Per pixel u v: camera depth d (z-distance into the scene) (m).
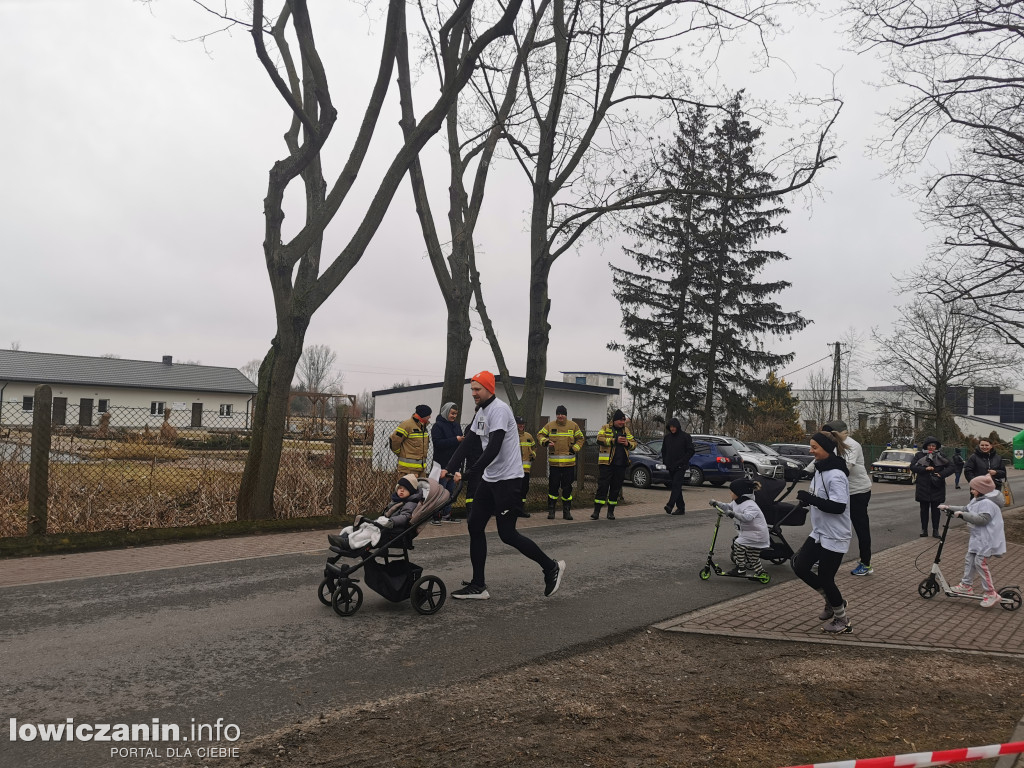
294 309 11.44
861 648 6.05
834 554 6.36
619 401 44.47
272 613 6.41
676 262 37.12
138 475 11.80
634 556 9.92
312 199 12.96
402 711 4.37
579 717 4.38
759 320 37.00
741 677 5.23
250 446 11.64
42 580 7.50
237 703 4.39
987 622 7.09
